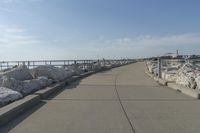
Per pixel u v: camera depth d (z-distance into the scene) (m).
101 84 23.22
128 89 19.66
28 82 17.25
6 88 14.56
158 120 10.63
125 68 54.78
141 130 9.35
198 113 11.76
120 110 12.44
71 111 12.28
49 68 23.19
